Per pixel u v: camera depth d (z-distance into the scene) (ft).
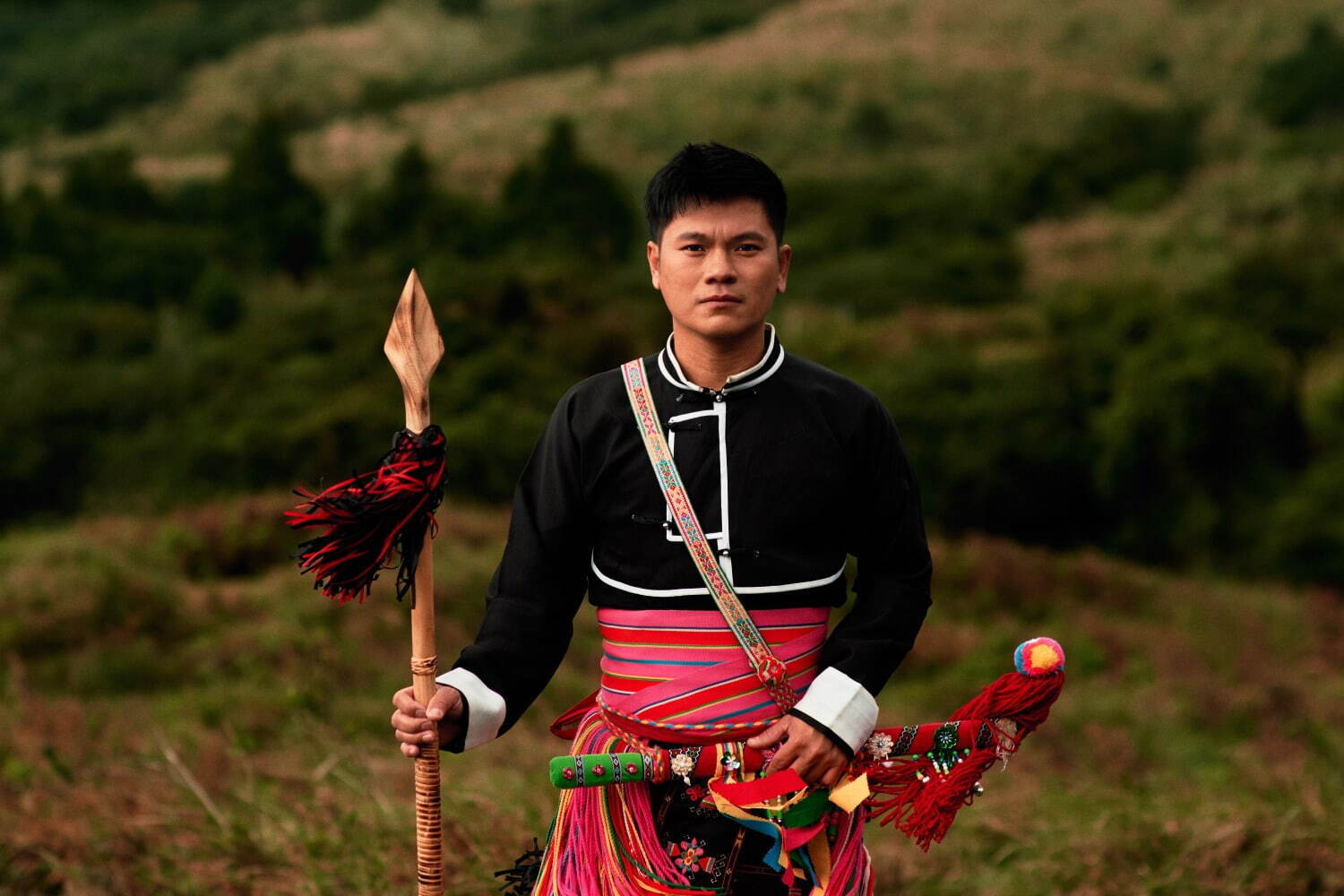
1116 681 35.40
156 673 28.71
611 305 71.05
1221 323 64.13
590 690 27.58
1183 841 13.79
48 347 78.28
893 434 7.00
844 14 234.38
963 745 6.93
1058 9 223.30
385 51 246.88
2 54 262.06
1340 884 12.62
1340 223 113.19
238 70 238.07
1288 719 30.37
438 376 60.64
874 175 159.74
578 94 199.11
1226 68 199.62
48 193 153.89
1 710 22.79
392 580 32.37
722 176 6.57
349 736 19.69
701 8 254.27
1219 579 57.16
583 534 7.09
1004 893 13.39
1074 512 61.31
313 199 114.73
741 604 6.65
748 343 6.84
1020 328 80.18
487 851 11.98
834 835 6.96
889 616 6.85
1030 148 151.84
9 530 60.39
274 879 11.87
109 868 12.26
